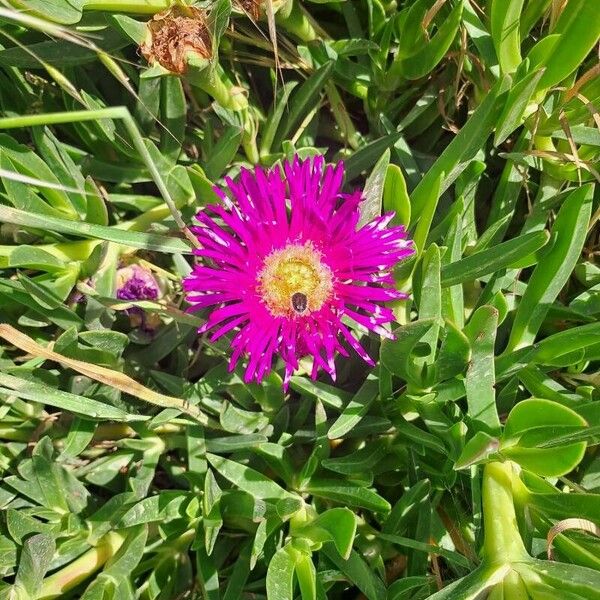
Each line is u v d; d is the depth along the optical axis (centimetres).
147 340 26
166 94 25
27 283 23
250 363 22
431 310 21
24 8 23
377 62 27
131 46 27
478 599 21
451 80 27
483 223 28
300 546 23
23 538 23
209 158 26
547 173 26
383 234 22
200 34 22
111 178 27
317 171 22
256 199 23
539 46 23
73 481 24
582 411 21
